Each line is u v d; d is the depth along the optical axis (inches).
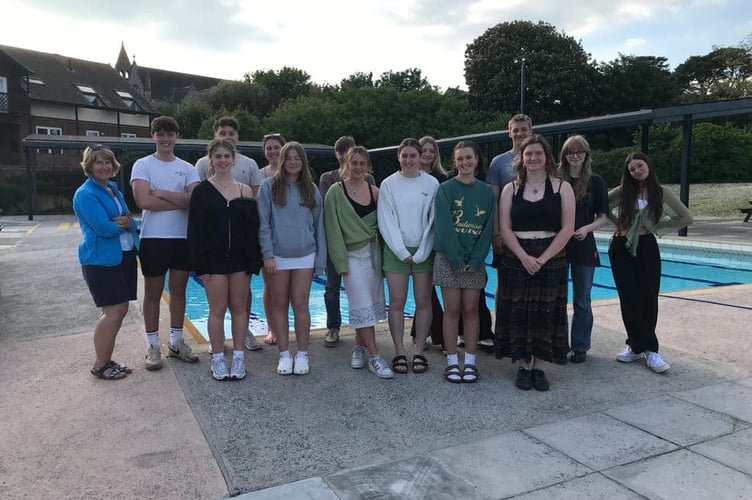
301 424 113.5
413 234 142.7
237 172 163.3
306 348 145.9
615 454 100.5
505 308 137.6
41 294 243.4
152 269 143.0
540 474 93.4
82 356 155.3
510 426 113.2
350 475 93.0
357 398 128.2
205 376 141.2
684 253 439.5
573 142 148.9
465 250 136.4
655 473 93.6
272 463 97.1
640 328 148.8
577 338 153.9
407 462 97.7
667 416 117.6
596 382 139.1
